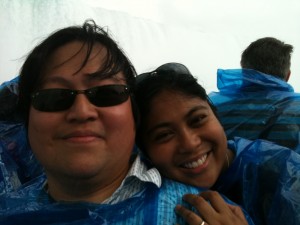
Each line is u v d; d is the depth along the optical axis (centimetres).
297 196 46
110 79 42
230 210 41
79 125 39
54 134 40
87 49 41
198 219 39
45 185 50
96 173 41
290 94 81
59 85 41
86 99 40
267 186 50
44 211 41
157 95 48
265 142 55
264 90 82
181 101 48
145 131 50
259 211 50
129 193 44
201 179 50
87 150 40
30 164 66
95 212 42
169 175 50
